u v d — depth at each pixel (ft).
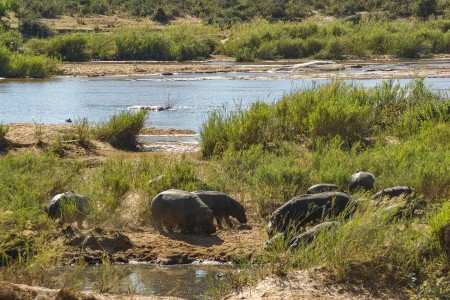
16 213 65.16
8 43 256.11
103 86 196.65
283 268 52.49
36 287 46.78
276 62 263.49
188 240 64.49
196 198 65.72
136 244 63.21
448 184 74.59
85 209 66.49
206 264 59.93
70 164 88.38
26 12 332.80
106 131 111.34
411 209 65.77
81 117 143.95
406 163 80.89
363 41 281.13
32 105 161.58
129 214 70.28
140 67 240.53
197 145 112.68
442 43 290.97
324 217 63.05
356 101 112.16
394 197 65.57
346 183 76.43
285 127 106.83
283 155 91.66
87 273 56.85
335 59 269.85
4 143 104.42
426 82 192.13
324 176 76.95
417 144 93.45
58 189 75.56
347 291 49.60
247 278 52.16
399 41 280.10
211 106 158.20
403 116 113.29
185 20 355.15
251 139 102.12
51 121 139.44
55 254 55.72
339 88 128.36
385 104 120.06
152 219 68.59
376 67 239.09
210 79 212.23
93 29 313.53
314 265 52.70
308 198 64.03
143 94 179.42
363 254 51.88
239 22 339.16
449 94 153.99
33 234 62.03
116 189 72.69
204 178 81.71
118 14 357.61
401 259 51.83
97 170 83.61
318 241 54.13
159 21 351.05
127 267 59.11
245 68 238.48
